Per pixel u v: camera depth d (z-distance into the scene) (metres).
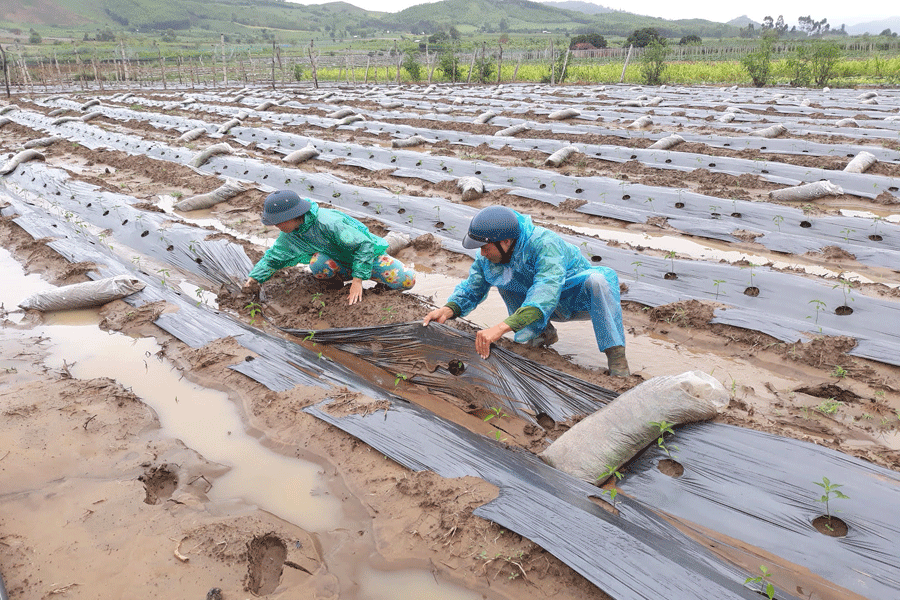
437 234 8.60
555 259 4.02
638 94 25.12
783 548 2.95
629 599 2.62
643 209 9.45
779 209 8.75
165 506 3.32
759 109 18.70
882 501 3.06
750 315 5.57
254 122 18.95
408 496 3.36
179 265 7.29
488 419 4.14
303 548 3.07
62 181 11.09
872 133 14.02
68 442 3.82
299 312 5.89
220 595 2.76
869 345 4.99
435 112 20.45
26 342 5.28
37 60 52.03
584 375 4.69
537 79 38.03
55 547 3.02
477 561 2.93
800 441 3.48
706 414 3.74
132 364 4.95
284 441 3.93
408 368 4.78
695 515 3.19
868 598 2.68
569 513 3.06
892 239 7.63
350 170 12.35
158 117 19.91
